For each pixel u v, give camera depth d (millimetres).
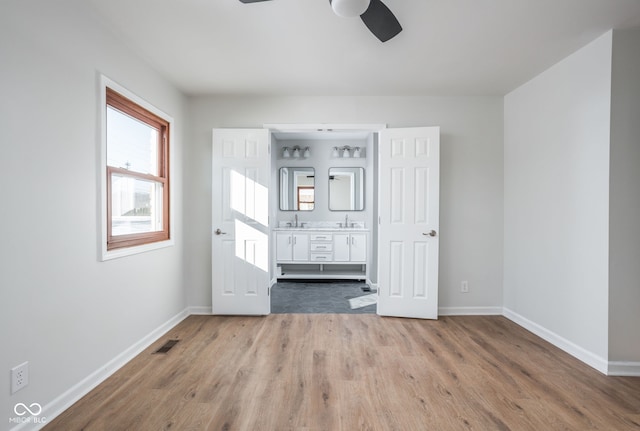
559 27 2330
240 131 3680
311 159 6070
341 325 3383
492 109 3736
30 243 1714
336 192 6066
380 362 2527
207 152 3775
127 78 2590
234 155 3682
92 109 2180
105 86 2293
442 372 2369
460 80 3293
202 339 2990
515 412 1896
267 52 2719
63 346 1929
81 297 2078
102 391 2109
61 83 1916
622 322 2365
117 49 2455
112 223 2504
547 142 3020
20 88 1655
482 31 2395
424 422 1803
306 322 3477
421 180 3594
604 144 2400
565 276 2785
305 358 2596
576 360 2584
